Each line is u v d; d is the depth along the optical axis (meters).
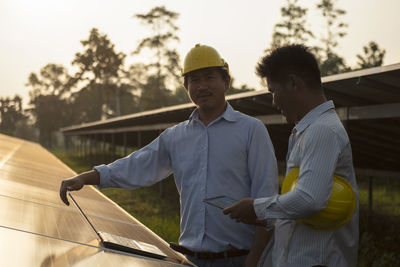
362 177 19.78
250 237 2.37
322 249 1.78
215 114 2.39
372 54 39.34
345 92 6.23
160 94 54.25
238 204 1.81
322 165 1.67
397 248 7.39
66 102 81.25
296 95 1.84
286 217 1.69
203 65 2.30
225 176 2.33
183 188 2.43
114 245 1.79
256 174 2.31
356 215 1.84
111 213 3.05
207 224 2.32
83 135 36.91
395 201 14.16
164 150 2.55
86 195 3.74
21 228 1.80
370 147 9.92
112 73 64.56
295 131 1.93
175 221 8.63
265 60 1.91
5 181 3.43
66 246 1.67
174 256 2.05
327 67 43.31
